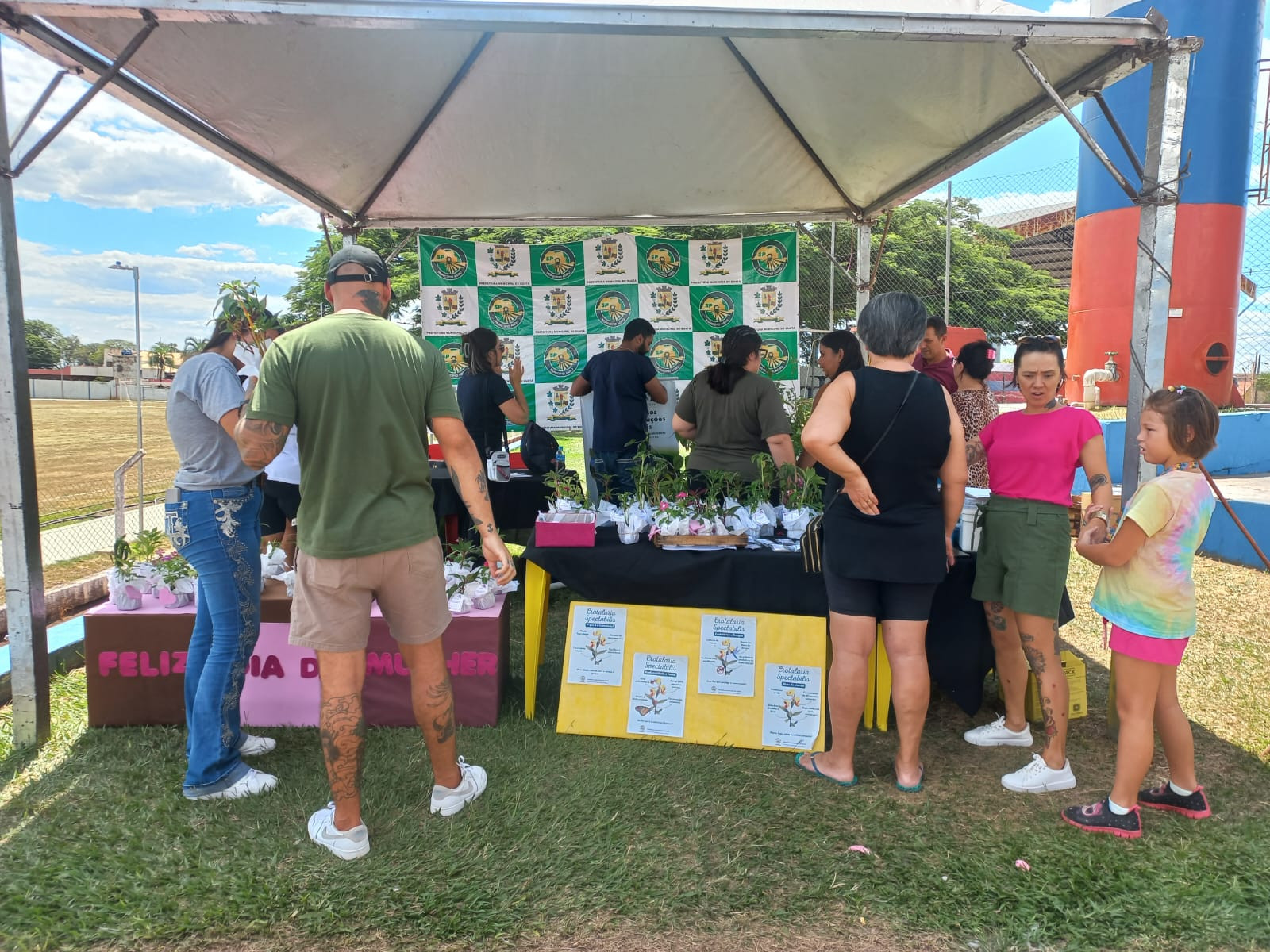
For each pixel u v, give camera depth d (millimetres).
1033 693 3240
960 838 2395
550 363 6938
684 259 6902
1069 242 24625
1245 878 2178
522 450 5133
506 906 2072
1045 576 2611
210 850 2314
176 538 2537
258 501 2693
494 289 6855
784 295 6910
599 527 3500
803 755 2844
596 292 6910
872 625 2639
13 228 2826
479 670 3119
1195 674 3736
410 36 3973
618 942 1954
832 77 4457
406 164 5637
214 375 2469
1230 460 8758
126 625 3070
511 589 3297
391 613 2305
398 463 2219
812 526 2873
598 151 5613
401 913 2043
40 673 2967
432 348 2344
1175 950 1920
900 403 2465
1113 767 2871
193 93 3936
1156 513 2289
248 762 2848
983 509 2789
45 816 2480
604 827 2438
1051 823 2475
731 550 3080
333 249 6867
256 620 2688
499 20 2744
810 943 1949
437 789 2482
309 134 4809
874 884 2162
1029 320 22672
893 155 5348
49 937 1944
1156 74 3080
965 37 2955
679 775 2762
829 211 6801
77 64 3211
